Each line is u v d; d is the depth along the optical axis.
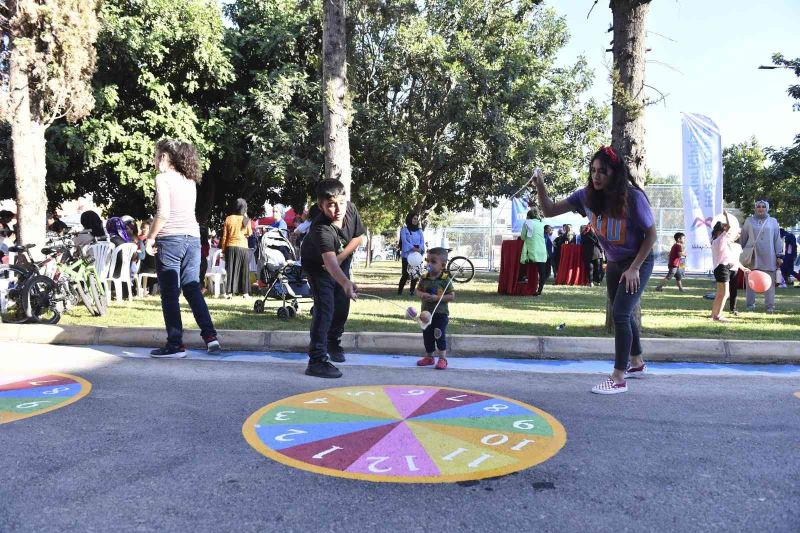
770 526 2.65
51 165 13.82
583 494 2.97
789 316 9.84
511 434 3.88
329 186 5.18
